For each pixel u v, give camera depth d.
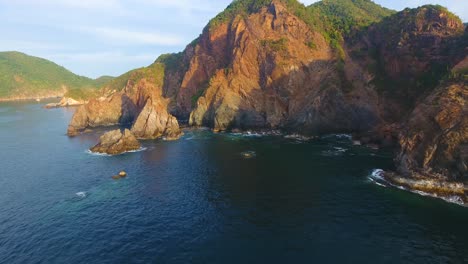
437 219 41.16
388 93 91.38
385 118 88.44
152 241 37.75
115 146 82.25
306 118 94.44
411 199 47.28
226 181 57.53
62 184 58.47
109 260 34.25
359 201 47.09
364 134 84.19
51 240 38.72
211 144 88.12
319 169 62.12
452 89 54.53
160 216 44.22
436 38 87.81
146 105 102.19
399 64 94.19
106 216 44.75
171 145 88.44
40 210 47.38
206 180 58.47
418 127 54.91
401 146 56.50
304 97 104.56
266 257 33.78
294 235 38.03
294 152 75.81
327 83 97.94
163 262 33.50
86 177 62.16
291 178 57.75
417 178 50.97
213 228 40.28
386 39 104.25
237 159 71.56
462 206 44.38
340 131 94.06
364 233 38.12
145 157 76.25
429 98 57.28
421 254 33.78
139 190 54.50
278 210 44.88
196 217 43.47
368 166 62.97
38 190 55.72
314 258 33.41
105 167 68.69
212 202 48.34
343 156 70.81
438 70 83.12
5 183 59.78
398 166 56.03
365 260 32.94
